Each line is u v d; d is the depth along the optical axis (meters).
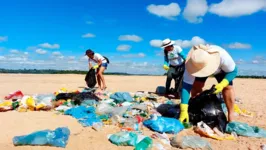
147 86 14.29
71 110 6.63
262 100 9.96
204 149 4.79
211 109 6.02
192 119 6.22
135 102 8.45
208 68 5.96
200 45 6.17
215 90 5.94
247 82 19.86
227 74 6.16
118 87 13.30
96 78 11.88
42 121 5.75
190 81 6.21
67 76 22.00
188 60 6.27
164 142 5.03
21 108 6.79
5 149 4.30
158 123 5.73
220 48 6.25
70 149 4.48
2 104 6.92
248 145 5.08
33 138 4.51
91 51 11.47
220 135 5.58
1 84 13.15
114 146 4.71
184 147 4.81
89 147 4.60
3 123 5.44
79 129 5.43
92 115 6.42
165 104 7.87
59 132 4.80
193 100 6.41
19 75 22.53
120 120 6.09
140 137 4.94
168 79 10.27
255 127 5.88
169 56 9.82
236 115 7.21
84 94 8.09
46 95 8.20
